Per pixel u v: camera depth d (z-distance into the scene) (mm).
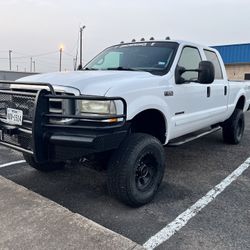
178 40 4754
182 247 2854
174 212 3541
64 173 4773
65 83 3340
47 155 3234
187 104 4586
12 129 3400
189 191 4168
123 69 4395
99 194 4012
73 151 3121
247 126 9805
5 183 3875
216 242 2943
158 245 2883
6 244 2664
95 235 2789
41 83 3268
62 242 2689
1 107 3631
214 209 3637
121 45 5156
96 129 3086
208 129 6242
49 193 4039
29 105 3283
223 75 5953
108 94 3244
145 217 3408
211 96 5316
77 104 3242
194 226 3234
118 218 3377
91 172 4832
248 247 2871
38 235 2787
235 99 6484
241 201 3875
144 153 3539
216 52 5852
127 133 3527
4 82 3643
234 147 6664
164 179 4602
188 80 4641
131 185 3432
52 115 3148
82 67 5250
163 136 4176
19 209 3229
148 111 3877
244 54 27312
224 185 4414
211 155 6000
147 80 3791
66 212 3170
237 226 3250
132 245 2666
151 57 4516
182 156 5902
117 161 3404
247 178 4738
